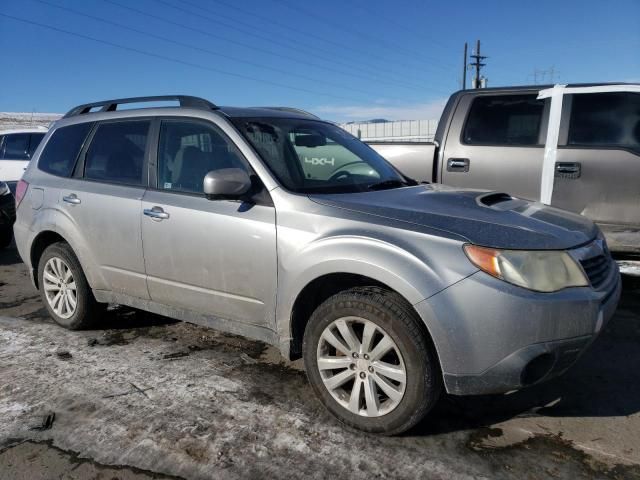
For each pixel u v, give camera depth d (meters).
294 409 3.23
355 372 2.97
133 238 3.88
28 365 3.87
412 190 3.64
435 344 2.70
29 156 11.16
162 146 3.93
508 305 2.60
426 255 2.74
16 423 3.10
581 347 2.75
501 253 2.66
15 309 5.24
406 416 2.81
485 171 5.46
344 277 3.06
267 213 3.26
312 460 2.74
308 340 3.11
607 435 2.94
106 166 4.25
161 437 2.94
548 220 3.13
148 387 3.51
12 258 7.81
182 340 4.33
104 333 4.50
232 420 3.11
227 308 3.51
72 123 4.70
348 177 3.74
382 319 2.81
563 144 5.15
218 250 3.43
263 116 3.90
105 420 3.12
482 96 5.62
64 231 4.32
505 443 2.88
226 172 3.23
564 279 2.72
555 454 2.78
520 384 2.66
